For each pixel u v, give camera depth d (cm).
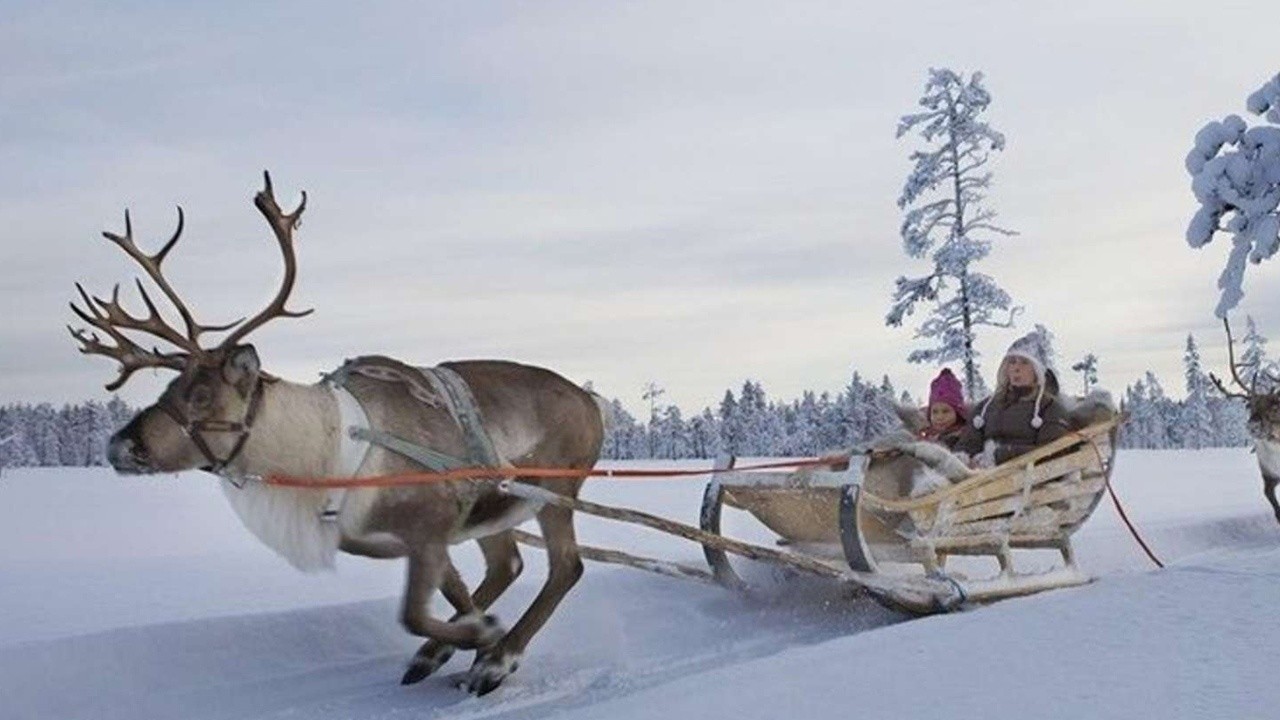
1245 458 4716
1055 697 470
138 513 2280
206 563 1301
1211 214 690
